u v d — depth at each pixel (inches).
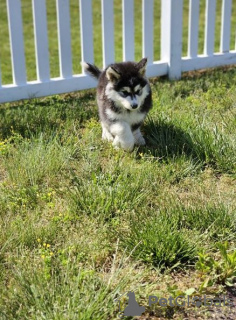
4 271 67.2
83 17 129.0
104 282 64.5
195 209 78.7
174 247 69.6
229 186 87.9
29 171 89.1
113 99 97.9
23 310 59.9
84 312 58.2
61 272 66.3
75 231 75.5
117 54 181.2
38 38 125.0
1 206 80.3
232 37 196.4
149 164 92.4
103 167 93.7
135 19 235.6
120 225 76.2
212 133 100.4
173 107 117.0
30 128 108.7
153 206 81.9
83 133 107.9
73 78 131.1
